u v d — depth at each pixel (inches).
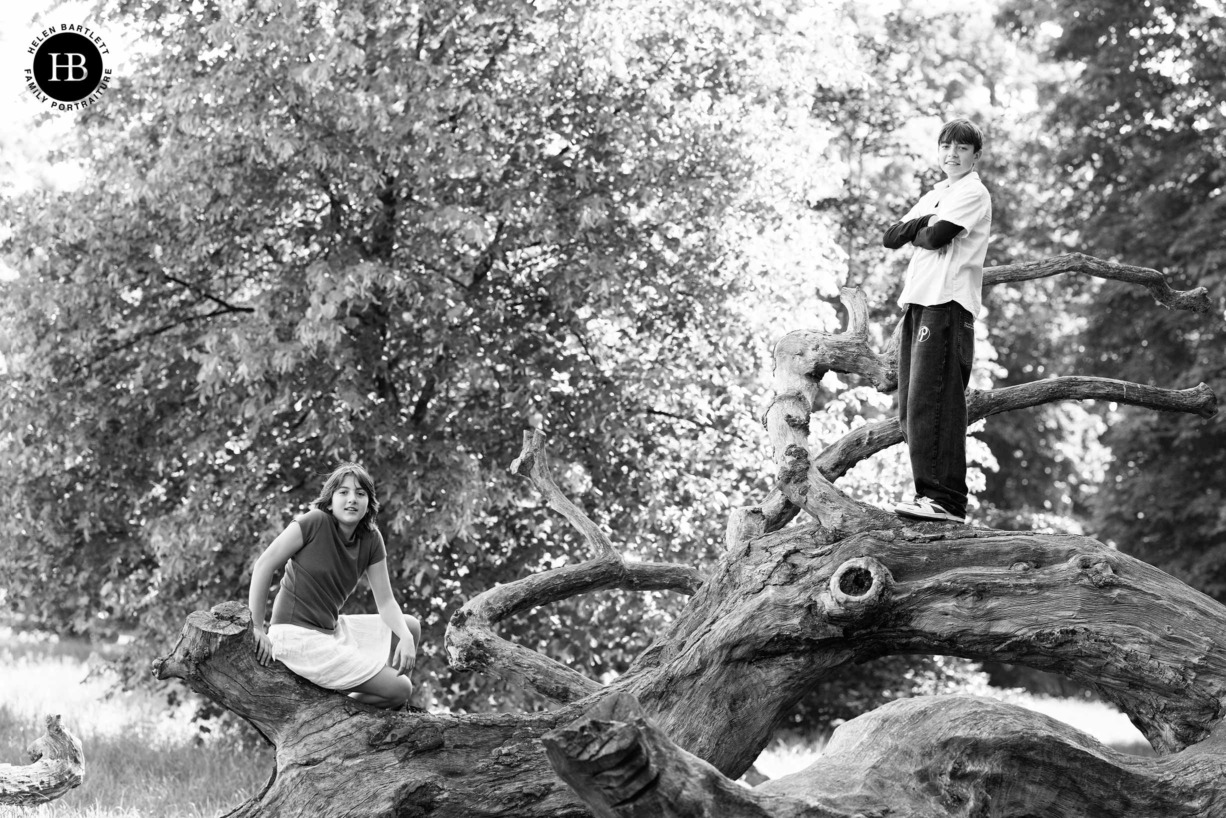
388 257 482.0
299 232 507.2
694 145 510.6
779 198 531.8
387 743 201.3
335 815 194.5
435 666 490.0
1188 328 809.5
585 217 462.0
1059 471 1087.6
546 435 504.1
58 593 534.0
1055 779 194.7
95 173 515.5
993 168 994.7
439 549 482.6
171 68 469.1
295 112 459.2
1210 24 826.2
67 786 224.1
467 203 484.1
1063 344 922.1
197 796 382.0
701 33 528.4
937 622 210.5
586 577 257.4
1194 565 812.0
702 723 211.6
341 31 446.0
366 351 479.8
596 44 489.7
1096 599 213.2
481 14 472.7
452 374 490.6
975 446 550.9
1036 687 1083.9
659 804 154.7
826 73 587.5
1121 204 857.5
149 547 507.5
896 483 530.6
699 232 514.6
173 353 498.3
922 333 224.5
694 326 520.7
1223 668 209.5
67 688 728.3
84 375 504.7
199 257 491.5
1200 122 821.9
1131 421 820.6
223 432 488.1
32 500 501.7
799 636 211.6
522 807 199.6
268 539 455.2
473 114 462.3
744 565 225.0
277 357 431.2
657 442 528.7
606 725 150.9
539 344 505.4
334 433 459.2
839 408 544.7
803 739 728.3
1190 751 203.9
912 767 189.5
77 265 497.0
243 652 200.4
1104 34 863.1
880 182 898.1
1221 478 822.5
